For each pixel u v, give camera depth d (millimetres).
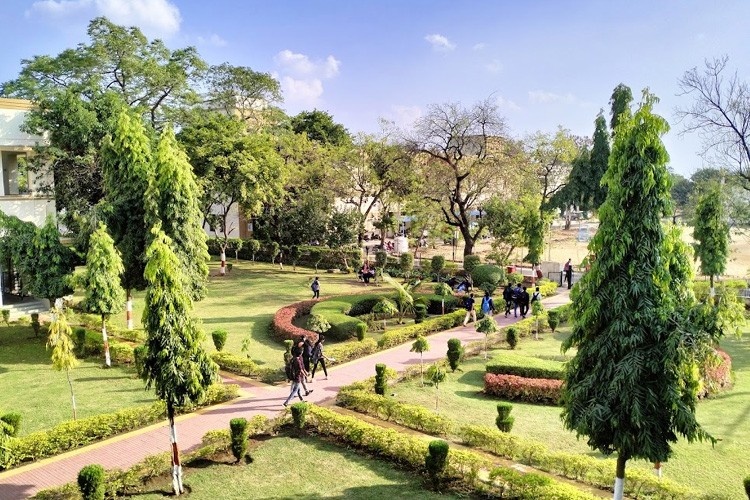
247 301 25891
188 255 18609
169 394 8844
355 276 34125
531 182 33625
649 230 7051
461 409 12852
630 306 7016
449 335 19750
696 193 29625
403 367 15867
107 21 27156
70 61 26578
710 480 9375
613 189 7250
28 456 10203
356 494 8938
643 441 6844
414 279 29188
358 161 38594
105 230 16672
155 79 28641
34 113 23453
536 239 29922
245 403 13109
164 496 8891
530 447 9945
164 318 8820
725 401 13078
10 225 17844
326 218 37469
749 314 22578
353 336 19531
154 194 17859
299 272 35438
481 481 9000
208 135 28969
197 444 10883
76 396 13625
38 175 24797
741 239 52812
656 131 7031
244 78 42031
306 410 11633
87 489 8203
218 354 16109
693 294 7332
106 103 24734
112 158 18594
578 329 7566
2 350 17797
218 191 29750
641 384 6902
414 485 9250
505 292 23156
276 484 9273
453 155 32750
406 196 38625
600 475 9070
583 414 7211
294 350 13219
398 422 11945
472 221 45000
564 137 40219
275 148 39781
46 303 23656
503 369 14555
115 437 11281
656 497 8453
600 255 7324
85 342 17297
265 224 39969
